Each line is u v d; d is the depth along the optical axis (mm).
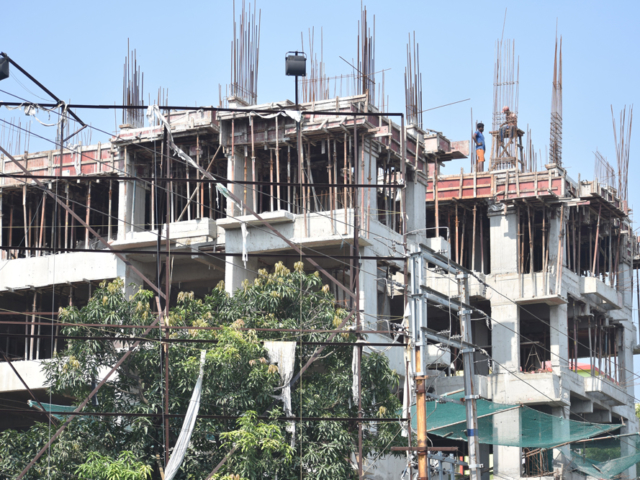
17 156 56688
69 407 40500
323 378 39062
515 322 58500
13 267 53969
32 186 56250
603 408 64188
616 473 54969
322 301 40406
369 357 38906
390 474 47188
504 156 65875
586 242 67938
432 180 61375
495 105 66812
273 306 40031
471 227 64375
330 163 48844
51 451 36312
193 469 36156
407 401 37438
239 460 34406
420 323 34531
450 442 63250
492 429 45656
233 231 49906
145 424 36344
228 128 50750
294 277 40875
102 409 37812
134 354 38125
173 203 55281
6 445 36781
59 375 38344
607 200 61969
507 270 59750
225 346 36500
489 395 57594
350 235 47375
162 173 45156
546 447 47281
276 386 37344
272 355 37562
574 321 63438
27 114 35469
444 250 54469
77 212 60531
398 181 54344
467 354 36375
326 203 54844
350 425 37844
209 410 36969
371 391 38625
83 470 33969
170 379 37344
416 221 54344
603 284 62281
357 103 49312
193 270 53719
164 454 35938
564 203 59688
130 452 35250
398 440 38531
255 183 35375
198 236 50281
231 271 49438
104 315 38406
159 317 37469
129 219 52375
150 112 38031
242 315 40000
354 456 38094
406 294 38375
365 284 48625
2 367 51469
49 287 54094
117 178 34250
